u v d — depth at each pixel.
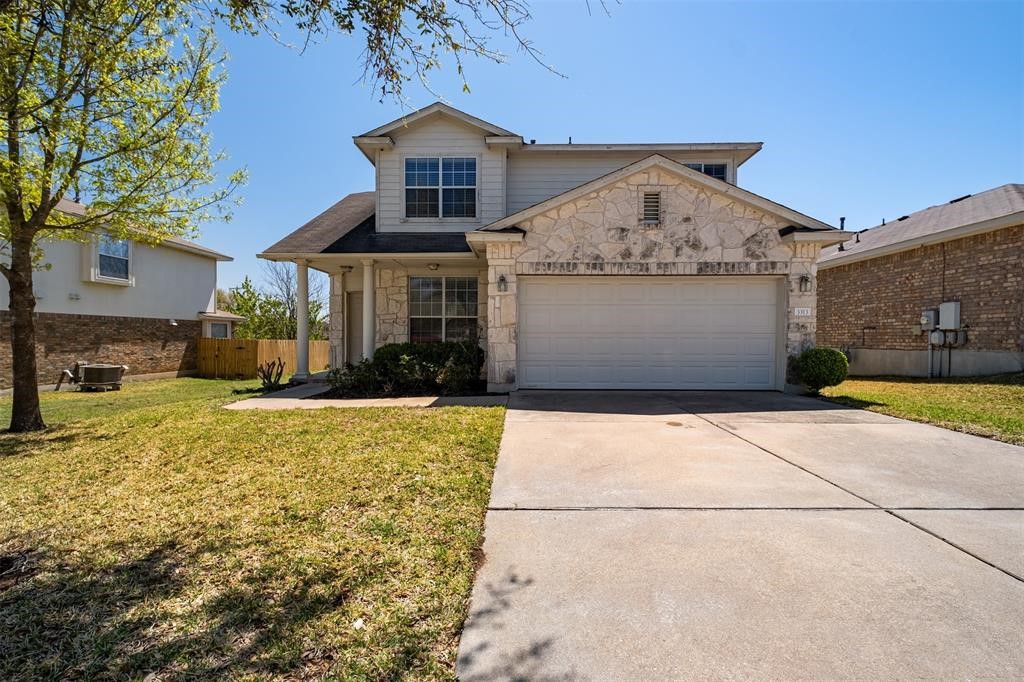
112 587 2.86
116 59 6.52
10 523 3.77
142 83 7.11
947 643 2.31
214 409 8.32
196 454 5.48
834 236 9.66
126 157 7.34
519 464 5.07
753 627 2.44
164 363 18.61
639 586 2.81
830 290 18.09
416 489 4.31
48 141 6.66
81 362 15.25
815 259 9.97
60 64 6.29
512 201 13.18
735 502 4.05
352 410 7.93
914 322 14.39
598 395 9.63
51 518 3.86
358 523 3.66
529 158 13.15
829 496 4.18
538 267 10.04
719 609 2.59
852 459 5.26
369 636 2.38
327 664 2.20
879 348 15.72
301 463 5.07
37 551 3.31
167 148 7.41
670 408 8.22
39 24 5.32
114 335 16.52
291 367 21.80
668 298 10.34
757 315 10.33
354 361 14.31
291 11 4.11
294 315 33.16
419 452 5.38
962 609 2.58
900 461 5.18
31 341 7.45
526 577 2.91
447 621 2.49
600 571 2.97
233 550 3.28
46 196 7.34
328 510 3.90
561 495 4.20
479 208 12.40
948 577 2.89
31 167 6.55
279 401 9.40
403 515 3.79
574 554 3.19
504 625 2.46
